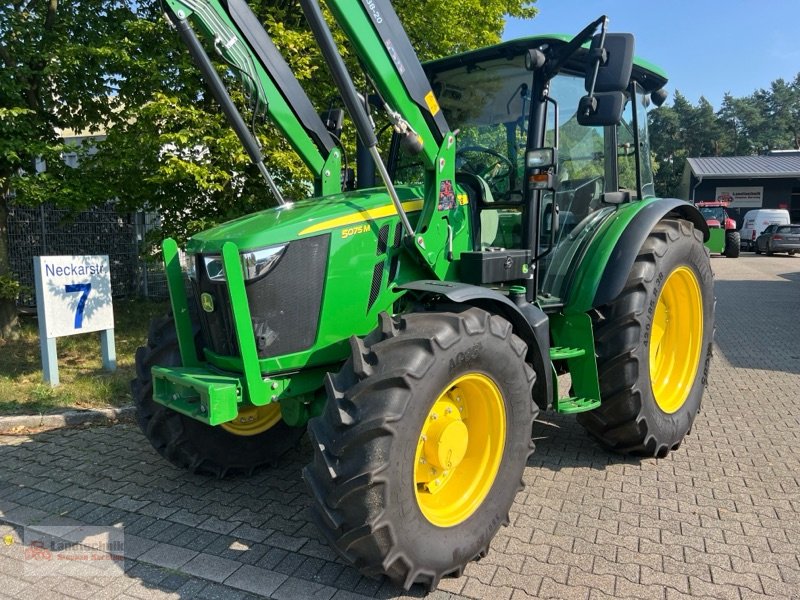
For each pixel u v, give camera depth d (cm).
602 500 370
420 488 300
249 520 354
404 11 823
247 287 301
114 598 284
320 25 284
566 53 350
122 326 886
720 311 1091
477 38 947
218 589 290
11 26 681
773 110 8006
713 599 277
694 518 349
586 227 427
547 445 457
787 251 2412
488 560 309
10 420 500
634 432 405
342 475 260
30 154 679
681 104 7481
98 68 704
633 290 396
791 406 546
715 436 474
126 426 511
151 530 343
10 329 799
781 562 305
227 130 631
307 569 305
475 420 316
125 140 654
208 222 700
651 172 529
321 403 339
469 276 350
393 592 285
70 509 368
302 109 397
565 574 296
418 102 327
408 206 356
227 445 398
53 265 593
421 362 270
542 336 346
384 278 341
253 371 301
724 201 3253
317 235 316
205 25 352
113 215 1114
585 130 433
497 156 398
